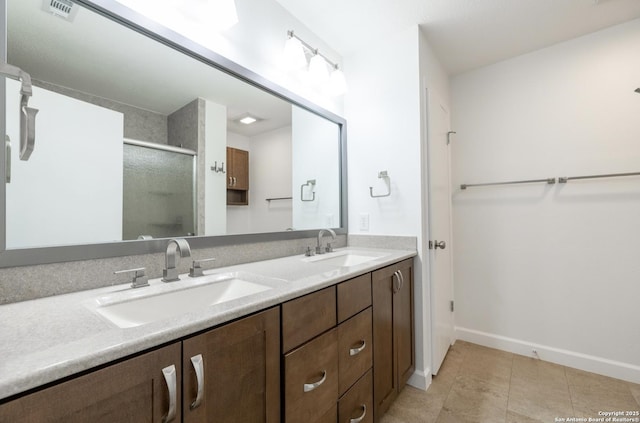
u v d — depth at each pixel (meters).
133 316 0.88
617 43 1.90
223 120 1.43
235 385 0.75
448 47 2.15
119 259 1.02
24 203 0.85
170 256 1.08
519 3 1.70
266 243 1.62
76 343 0.55
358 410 1.24
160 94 1.19
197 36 1.27
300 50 1.67
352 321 1.22
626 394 1.68
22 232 0.84
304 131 1.89
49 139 0.91
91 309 0.78
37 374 0.45
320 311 1.04
